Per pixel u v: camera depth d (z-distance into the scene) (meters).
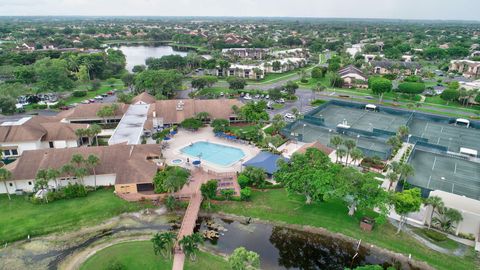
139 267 51.97
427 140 102.56
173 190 69.88
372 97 164.75
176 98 156.62
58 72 157.38
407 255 56.44
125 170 75.06
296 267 54.91
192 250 52.78
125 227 63.81
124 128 101.38
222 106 121.81
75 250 57.47
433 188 75.81
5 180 69.81
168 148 97.25
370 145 100.88
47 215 65.56
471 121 122.19
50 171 68.75
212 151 95.75
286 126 110.25
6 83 163.75
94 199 71.06
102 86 182.25
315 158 71.75
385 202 58.12
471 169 86.50
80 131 93.25
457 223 59.53
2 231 60.97
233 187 75.81
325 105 143.00
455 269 53.09
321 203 70.00
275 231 63.66
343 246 59.69
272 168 80.06
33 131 92.75
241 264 45.06
